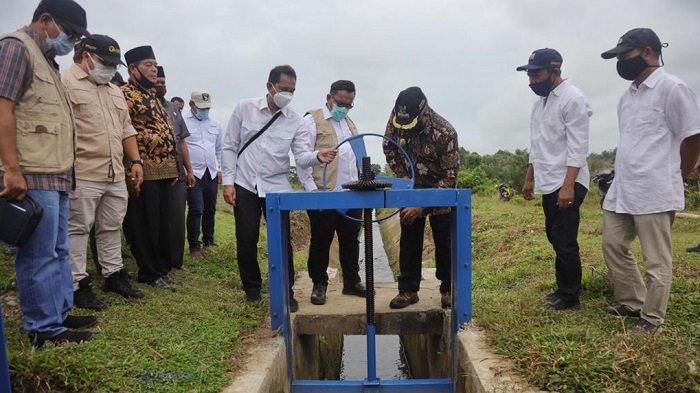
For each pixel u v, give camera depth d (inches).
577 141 149.2
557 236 158.9
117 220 164.7
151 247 188.7
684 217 384.5
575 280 159.5
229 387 122.6
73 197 149.1
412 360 273.4
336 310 189.6
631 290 150.4
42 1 120.3
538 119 162.1
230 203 176.6
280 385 149.0
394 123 161.8
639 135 137.5
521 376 123.5
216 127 277.9
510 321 152.6
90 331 135.9
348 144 202.7
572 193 150.7
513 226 392.5
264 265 275.6
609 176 252.7
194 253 256.1
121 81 198.5
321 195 152.7
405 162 173.6
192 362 130.6
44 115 119.6
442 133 162.4
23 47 115.2
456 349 157.9
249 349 147.7
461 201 153.0
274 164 174.6
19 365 106.6
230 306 176.4
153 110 184.5
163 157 186.2
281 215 157.4
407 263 188.2
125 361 122.7
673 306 155.4
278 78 167.9
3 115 110.3
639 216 137.9
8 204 111.2
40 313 125.0
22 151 116.6
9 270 175.2
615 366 115.6
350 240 204.8
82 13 124.2
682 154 135.1
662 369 112.0
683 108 129.8
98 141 152.0
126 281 172.9
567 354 123.2
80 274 153.0
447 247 178.2
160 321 153.9
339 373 285.6
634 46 135.6
